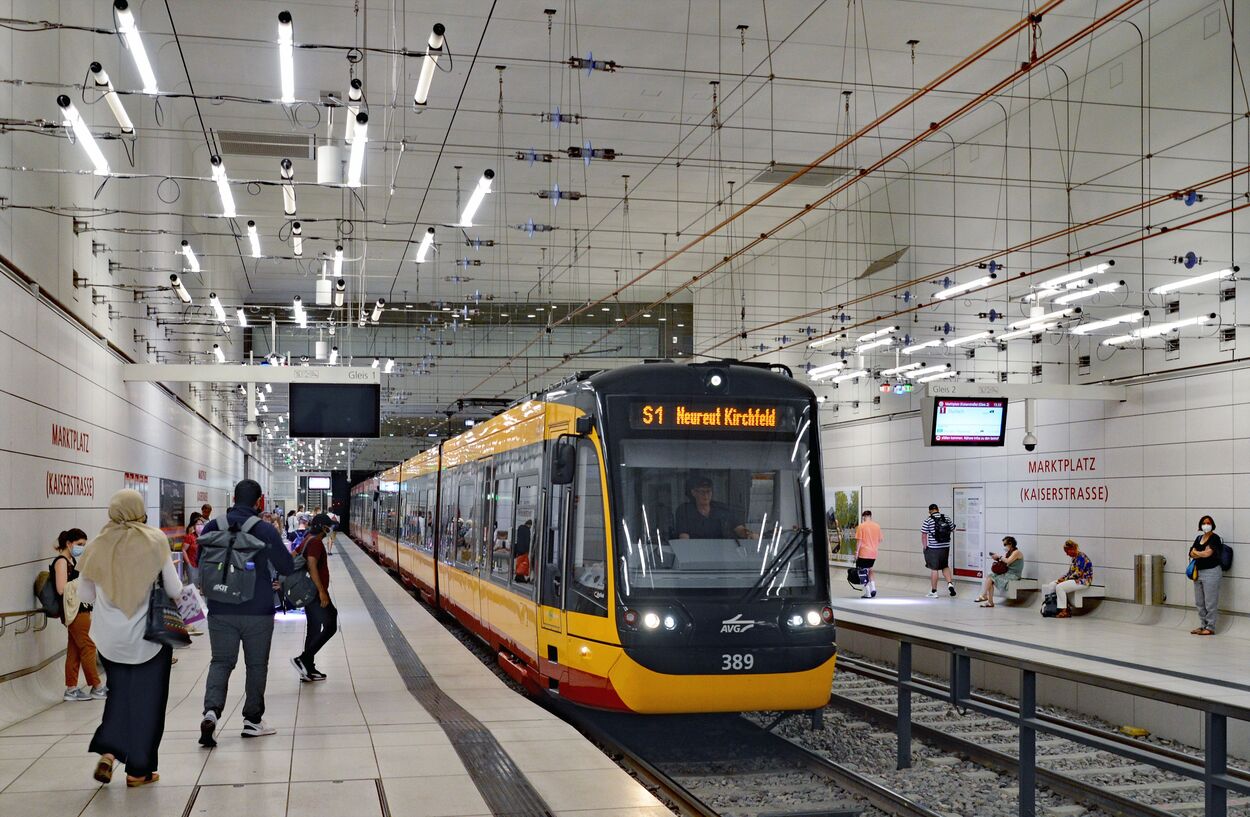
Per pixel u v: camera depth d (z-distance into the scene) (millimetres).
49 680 10969
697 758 9094
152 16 16812
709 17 16953
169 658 6449
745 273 35500
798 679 8656
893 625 17016
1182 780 8641
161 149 19953
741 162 24297
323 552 10914
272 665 12227
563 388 10422
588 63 13844
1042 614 18812
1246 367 16078
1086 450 19656
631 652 8422
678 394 9211
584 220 29516
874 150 23719
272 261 33156
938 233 24375
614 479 8891
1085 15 16859
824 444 30797
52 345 11695
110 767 6191
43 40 11484
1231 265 16344
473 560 14602
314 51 18203
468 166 24438
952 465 24109
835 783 8164
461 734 8000
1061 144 20109
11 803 5945
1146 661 12836
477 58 18453
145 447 18516
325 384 17828
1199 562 15922
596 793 6230
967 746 9172
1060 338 20422
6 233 10008
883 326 26766
